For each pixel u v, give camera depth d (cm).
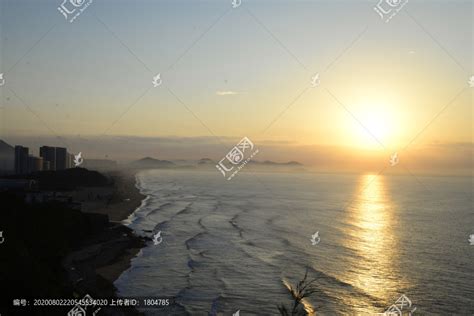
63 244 4669
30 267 2823
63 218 5372
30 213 4909
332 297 3484
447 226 7525
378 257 4938
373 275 4153
